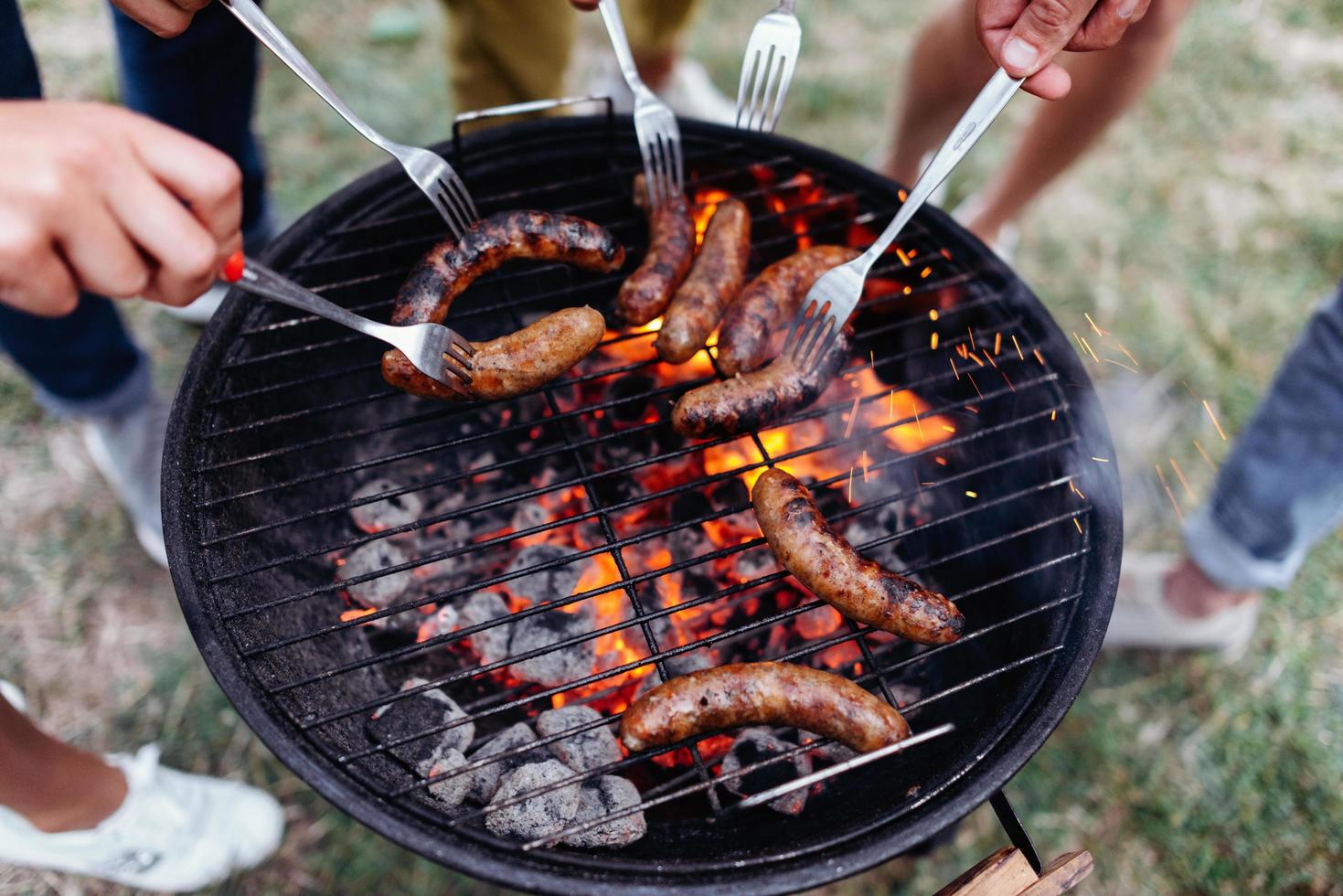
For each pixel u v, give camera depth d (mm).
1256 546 729
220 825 694
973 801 476
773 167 662
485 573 668
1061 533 571
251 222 880
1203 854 749
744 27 1229
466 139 642
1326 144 1141
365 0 1203
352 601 640
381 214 629
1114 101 814
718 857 480
